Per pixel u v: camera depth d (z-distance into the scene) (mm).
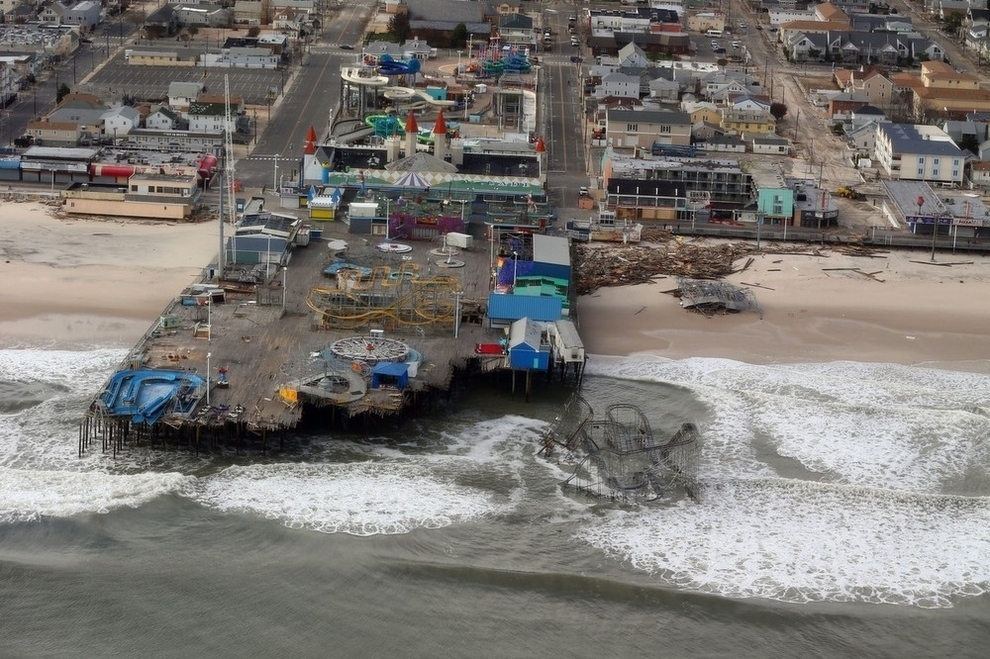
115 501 133250
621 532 132125
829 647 116938
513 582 123812
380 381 152500
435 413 157000
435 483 140125
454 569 125000
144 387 148500
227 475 139250
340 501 135375
